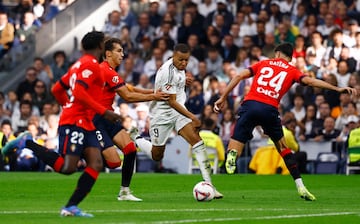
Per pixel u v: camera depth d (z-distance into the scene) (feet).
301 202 96.99
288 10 205.77
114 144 96.58
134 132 104.42
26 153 171.63
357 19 203.31
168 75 97.45
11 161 171.83
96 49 78.33
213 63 198.39
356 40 191.01
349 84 179.01
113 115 75.72
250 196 106.11
